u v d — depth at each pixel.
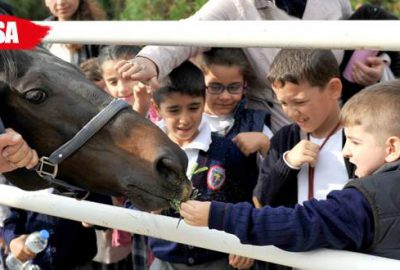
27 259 2.75
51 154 1.97
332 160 2.25
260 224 1.72
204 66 2.72
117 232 2.87
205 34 1.75
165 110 2.52
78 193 2.16
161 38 1.81
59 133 1.98
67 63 2.06
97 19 4.13
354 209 1.68
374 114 1.81
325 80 2.24
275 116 2.84
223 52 2.70
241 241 1.75
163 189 1.93
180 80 2.48
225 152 2.52
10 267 2.88
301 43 1.63
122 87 2.90
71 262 2.86
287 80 2.24
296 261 1.74
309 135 2.34
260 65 2.79
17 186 2.16
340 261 1.67
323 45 1.61
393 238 1.67
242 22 1.72
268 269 2.50
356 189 1.71
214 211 1.76
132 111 2.01
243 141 2.53
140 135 1.95
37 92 1.95
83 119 1.98
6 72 1.94
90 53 3.71
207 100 2.75
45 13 7.52
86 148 1.97
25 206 2.20
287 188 2.26
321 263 1.70
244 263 2.33
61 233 2.81
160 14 6.41
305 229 1.69
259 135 2.55
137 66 2.35
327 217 1.68
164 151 1.92
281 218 1.71
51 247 2.81
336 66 2.29
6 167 1.95
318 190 2.23
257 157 2.59
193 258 2.45
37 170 1.99
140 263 2.68
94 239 2.89
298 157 2.18
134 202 1.96
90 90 2.01
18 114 1.98
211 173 2.49
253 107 2.88
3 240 2.94
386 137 1.79
